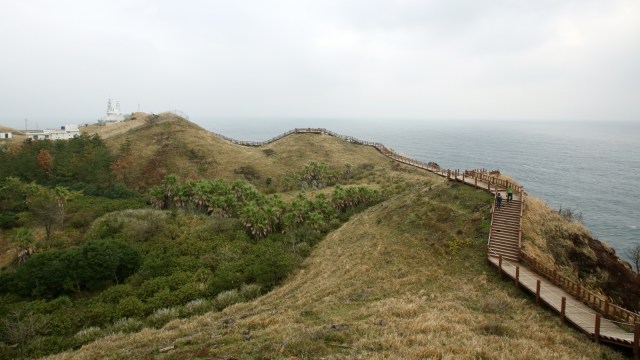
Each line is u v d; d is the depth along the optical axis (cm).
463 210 3853
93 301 3597
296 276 3828
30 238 4888
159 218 5597
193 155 9794
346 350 1684
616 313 2102
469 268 2977
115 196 7462
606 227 10106
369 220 4784
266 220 5225
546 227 3650
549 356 1661
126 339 2488
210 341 1939
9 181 7062
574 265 3481
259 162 9875
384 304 2409
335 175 8894
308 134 11638
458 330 1900
